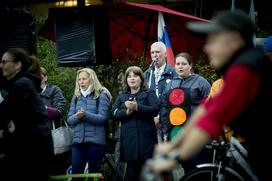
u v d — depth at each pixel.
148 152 9.31
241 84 4.04
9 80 7.37
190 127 4.20
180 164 9.52
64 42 13.10
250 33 4.35
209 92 9.68
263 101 4.39
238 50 4.33
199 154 9.41
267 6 16.28
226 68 4.40
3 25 11.02
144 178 3.82
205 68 12.97
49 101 10.94
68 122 10.07
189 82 9.88
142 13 14.32
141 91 9.62
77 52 13.01
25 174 7.14
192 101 9.60
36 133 7.09
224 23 4.27
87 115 9.82
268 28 16.28
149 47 14.94
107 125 10.46
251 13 13.01
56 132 10.22
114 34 14.97
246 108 4.46
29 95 7.02
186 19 14.01
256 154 4.81
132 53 13.95
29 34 11.19
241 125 4.66
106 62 13.48
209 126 3.85
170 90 9.75
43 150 7.21
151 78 10.98
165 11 12.51
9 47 11.06
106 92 10.27
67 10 13.04
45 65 15.17
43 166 7.27
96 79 10.28
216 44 4.34
